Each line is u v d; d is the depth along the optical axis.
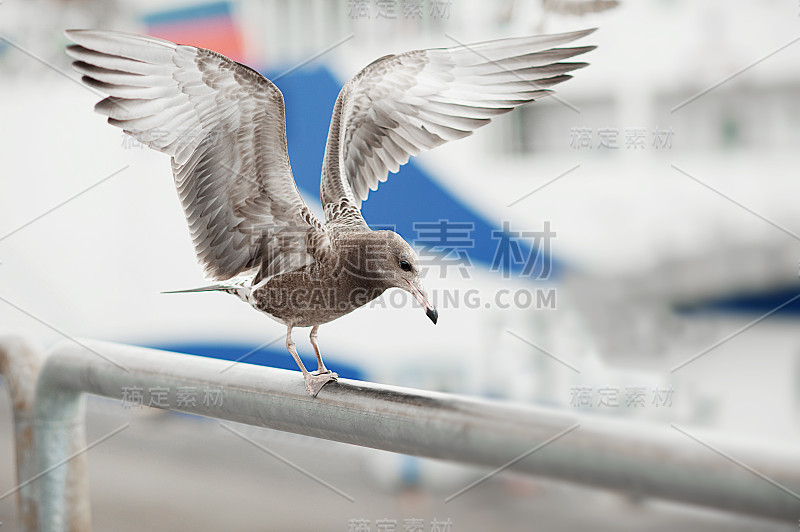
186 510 5.42
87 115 5.70
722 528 4.09
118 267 5.82
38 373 2.10
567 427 1.29
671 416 4.59
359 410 1.68
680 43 4.55
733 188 4.61
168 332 5.75
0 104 5.81
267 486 5.81
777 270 4.54
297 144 4.98
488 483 5.66
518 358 4.88
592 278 4.82
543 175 4.83
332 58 4.88
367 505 5.48
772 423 4.42
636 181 4.73
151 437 6.91
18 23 5.56
